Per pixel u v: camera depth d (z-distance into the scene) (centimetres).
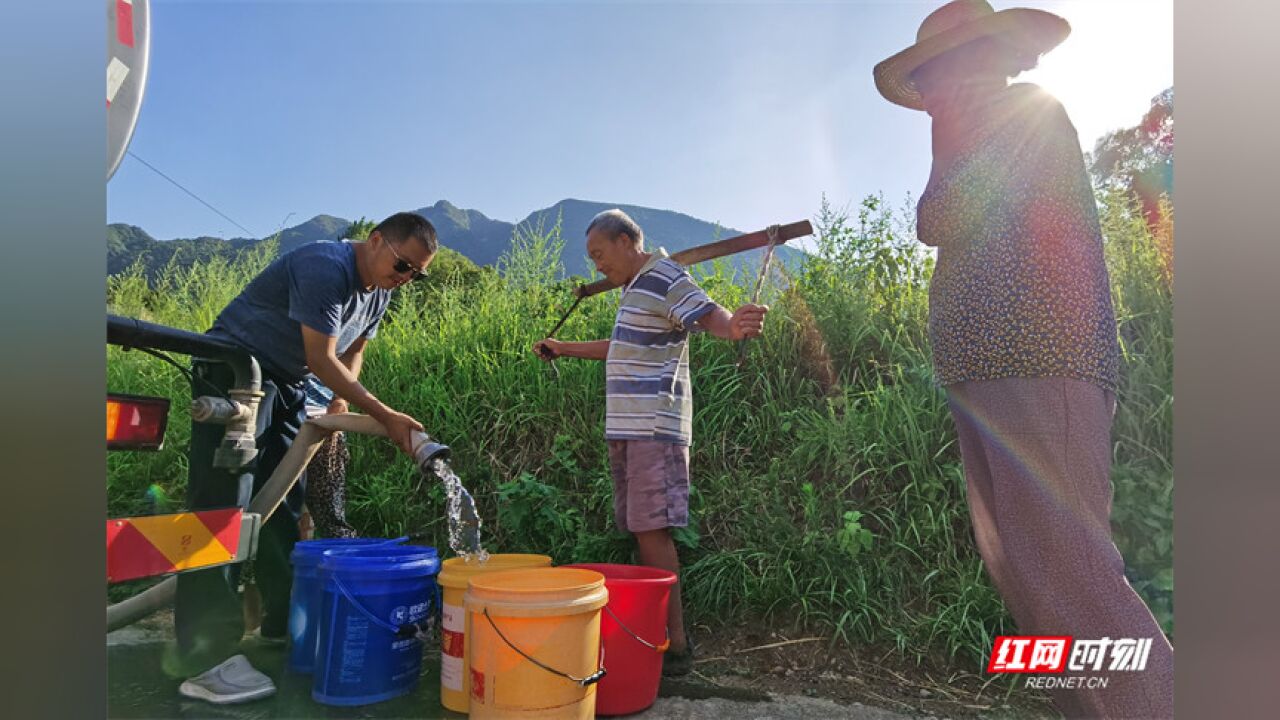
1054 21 207
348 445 382
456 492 264
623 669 231
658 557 262
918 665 272
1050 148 205
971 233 211
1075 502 195
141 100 237
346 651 228
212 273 438
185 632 253
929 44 218
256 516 239
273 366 281
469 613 215
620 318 268
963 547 305
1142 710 192
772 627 296
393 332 431
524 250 433
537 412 384
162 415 218
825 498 324
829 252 377
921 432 323
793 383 365
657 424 257
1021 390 200
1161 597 278
